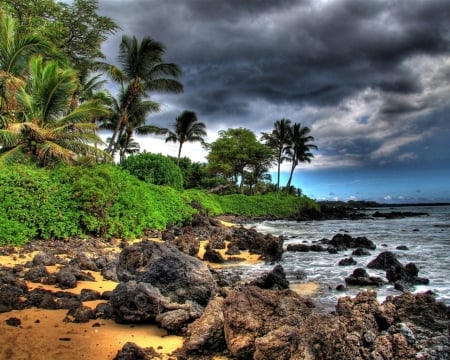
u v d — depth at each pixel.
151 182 31.38
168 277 7.70
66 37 35.19
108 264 11.33
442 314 6.98
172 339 6.30
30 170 17.00
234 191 68.25
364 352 5.26
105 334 6.22
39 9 32.00
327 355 4.91
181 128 54.56
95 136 23.36
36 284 8.98
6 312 6.79
